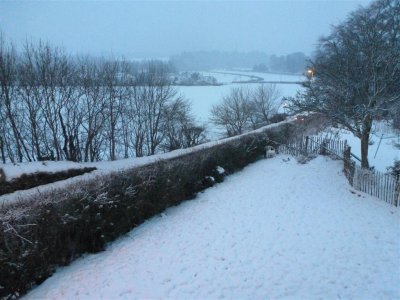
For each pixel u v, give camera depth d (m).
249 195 14.67
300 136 24.00
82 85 25.48
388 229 11.14
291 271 8.80
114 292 8.06
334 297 7.80
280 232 11.00
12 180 14.69
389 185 13.70
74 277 8.77
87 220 9.87
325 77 17.14
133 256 9.78
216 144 20.41
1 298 7.66
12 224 8.29
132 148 31.08
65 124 24.06
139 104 31.69
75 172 17.16
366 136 16.75
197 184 15.12
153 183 12.67
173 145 32.62
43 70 22.47
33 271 8.41
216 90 78.56
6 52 21.55
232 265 9.12
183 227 11.70
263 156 21.69
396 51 15.73
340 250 9.82
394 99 15.56
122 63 35.12
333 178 16.89
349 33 18.05
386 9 18.30
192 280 8.48
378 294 7.89
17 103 21.97
